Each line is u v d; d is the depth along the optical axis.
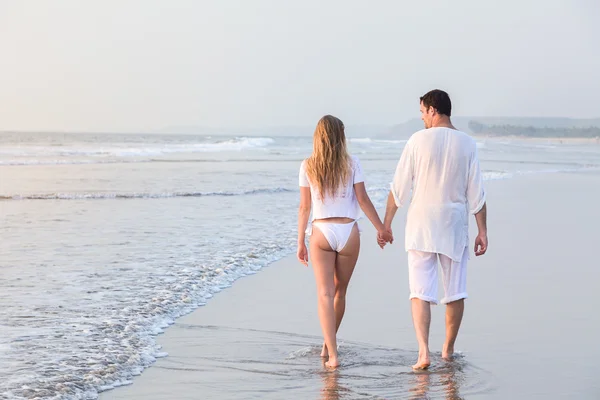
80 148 52.97
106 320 6.29
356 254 5.46
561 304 7.21
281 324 6.45
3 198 18.08
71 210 15.57
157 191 20.36
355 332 6.21
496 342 5.83
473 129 176.25
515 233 12.62
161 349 5.59
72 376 4.73
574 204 18.48
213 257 9.70
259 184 23.64
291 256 10.14
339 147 5.33
